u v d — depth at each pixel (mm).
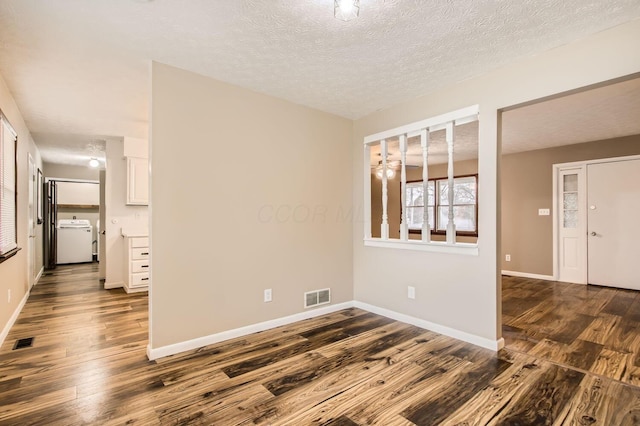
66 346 2705
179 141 2609
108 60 2449
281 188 3262
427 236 3174
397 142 4758
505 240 6066
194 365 2361
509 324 3279
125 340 2844
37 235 5512
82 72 2641
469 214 6582
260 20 1943
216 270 2809
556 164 5449
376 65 2547
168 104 2549
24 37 2111
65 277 5754
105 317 3490
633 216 4762
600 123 4043
